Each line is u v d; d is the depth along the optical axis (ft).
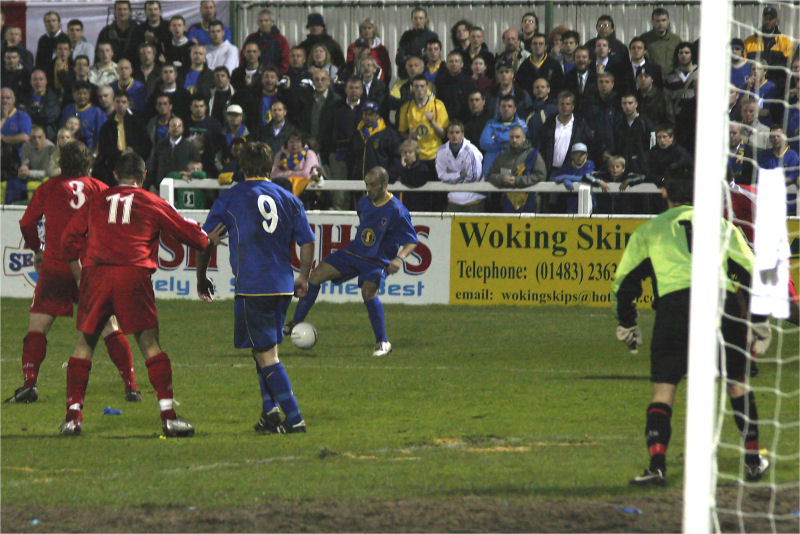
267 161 84.07
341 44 220.43
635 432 83.51
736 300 63.93
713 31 50.52
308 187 176.76
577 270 168.35
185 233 81.76
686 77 175.42
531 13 193.88
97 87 202.28
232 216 82.17
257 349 83.56
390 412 93.66
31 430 85.15
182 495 60.75
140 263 80.94
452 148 173.99
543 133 174.70
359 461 71.97
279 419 84.64
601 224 167.02
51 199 97.45
